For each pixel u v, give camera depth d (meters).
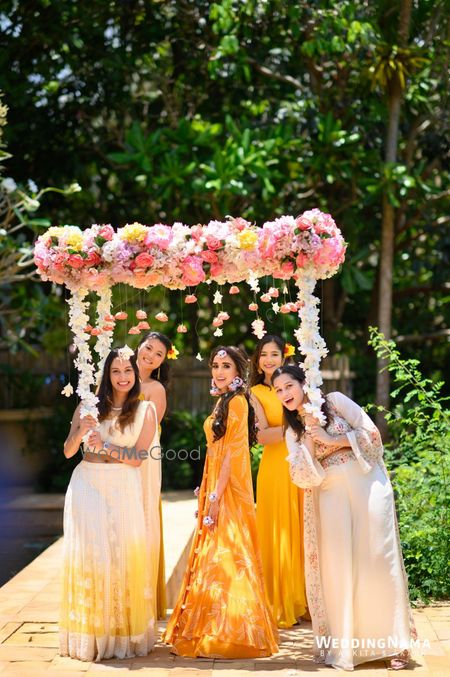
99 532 4.99
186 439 11.89
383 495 4.98
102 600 4.95
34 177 13.11
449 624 5.55
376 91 12.34
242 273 5.32
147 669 4.76
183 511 9.31
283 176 11.43
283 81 12.80
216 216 11.55
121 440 5.12
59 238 5.14
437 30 12.00
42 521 10.31
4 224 9.63
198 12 12.34
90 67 12.80
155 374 6.07
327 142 11.37
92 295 12.20
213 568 5.10
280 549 5.73
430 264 14.89
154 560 5.67
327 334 13.97
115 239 5.18
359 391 13.52
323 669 4.77
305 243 5.06
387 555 4.90
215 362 5.43
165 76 12.65
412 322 15.05
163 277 5.30
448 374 14.73
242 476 5.25
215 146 11.07
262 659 4.96
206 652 4.98
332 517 4.92
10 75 11.62
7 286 10.85
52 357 13.30
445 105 12.16
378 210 13.49
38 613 5.72
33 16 11.67
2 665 4.83
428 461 6.68
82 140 13.24
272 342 5.90
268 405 5.87
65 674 4.68
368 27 10.76
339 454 4.99
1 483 12.67
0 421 12.75
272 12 11.47
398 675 4.66
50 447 12.64
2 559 8.46
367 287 11.88
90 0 12.09
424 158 13.91
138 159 10.98
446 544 6.28
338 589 4.86
